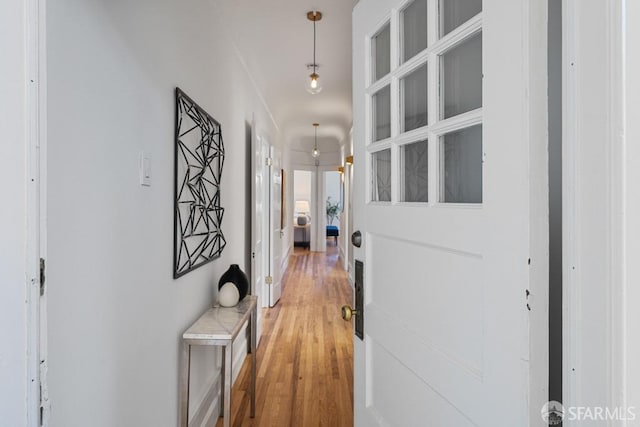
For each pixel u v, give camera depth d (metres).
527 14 0.66
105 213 1.13
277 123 5.98
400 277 1.08
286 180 7.69
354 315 1.36
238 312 2.07
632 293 0.55
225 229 2.63
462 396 0.82
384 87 1.20
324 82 4.41
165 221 1.58
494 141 0.73
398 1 1.09
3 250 0.65
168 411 1.63
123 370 1.24
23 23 0.66
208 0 2.21
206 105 2.19
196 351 1.99
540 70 0.65
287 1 2.57
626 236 0.55
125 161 1.25
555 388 0.71
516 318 0.67
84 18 1.02
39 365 0.68
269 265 4.73
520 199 0.67
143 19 1.38
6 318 0.65
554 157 0.72
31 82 0.67
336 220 12.21
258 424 2.20
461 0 0.89
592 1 0.57
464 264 0.82
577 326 0.59
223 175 2.58
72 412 0.98
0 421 0.65
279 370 2.92
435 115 0.94
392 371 1.12
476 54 0.84
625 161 0.55
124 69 1.24
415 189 1.07
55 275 0.91
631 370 0.55
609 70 0.56
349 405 2.41
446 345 0.88
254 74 3.83
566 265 0.61
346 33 3.06
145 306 1.40
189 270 1.85
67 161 0.95
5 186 0.65
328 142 9.38
